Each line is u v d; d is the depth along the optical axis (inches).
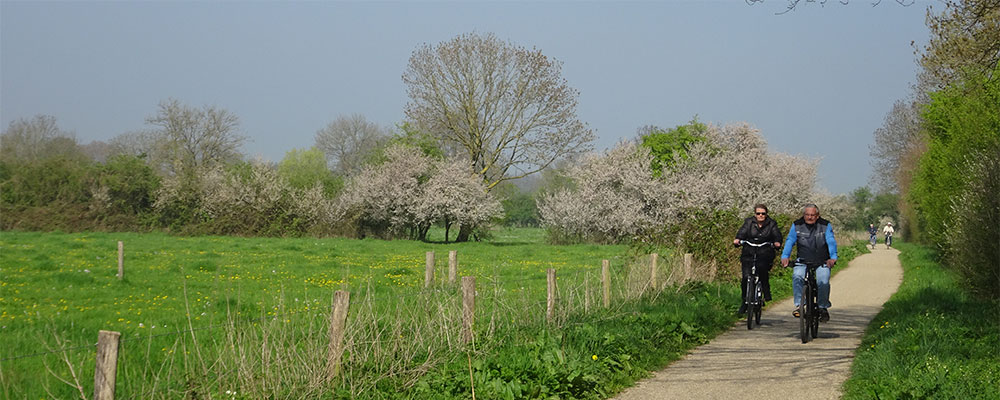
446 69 2048.5
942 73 590.2
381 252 1417.3
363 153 4010.8
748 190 1775.3
